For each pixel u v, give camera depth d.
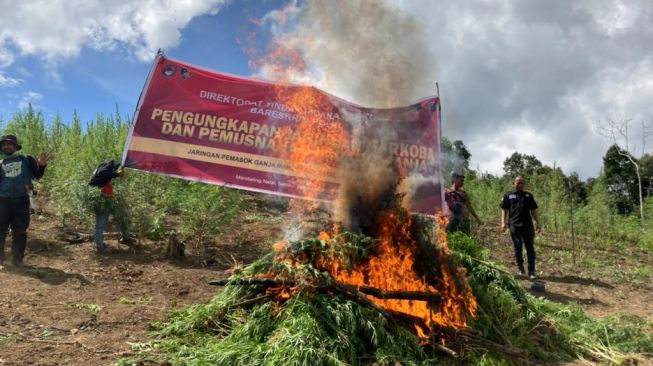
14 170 7.80
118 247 9.15
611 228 17.88
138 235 9.86
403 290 5.34
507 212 10.21
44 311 5.75
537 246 14.32
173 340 4.99
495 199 18.34
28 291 6.48
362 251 5.54
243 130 9.19
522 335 5.70
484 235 14.06
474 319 5.57
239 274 5.59
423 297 5.25
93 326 5.39
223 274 7.99
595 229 17.64
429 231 5.91
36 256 8.27
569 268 11.66
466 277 5.95
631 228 17.91
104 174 8.79
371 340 4.75
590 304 8.51
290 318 4.68
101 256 8.55
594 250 14.62
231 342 4.73
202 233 9.66
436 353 5.07
